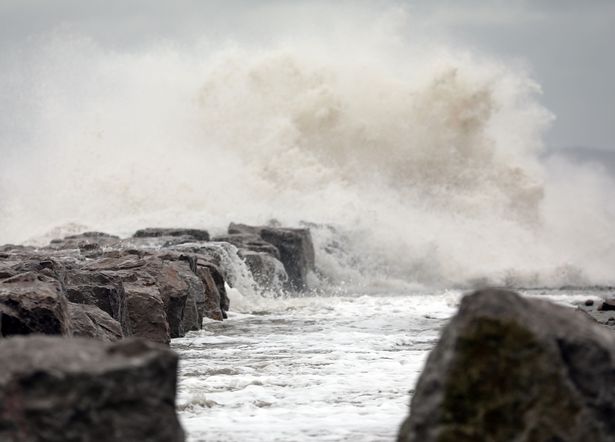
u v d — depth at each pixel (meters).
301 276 114.38
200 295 71.38
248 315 81.94
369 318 77.88
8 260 53.50
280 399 37.16
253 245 108.12
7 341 19.02
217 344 59.34
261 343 59.34
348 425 31.31
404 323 73.25
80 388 18.20
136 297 57.38
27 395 18.06
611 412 18.94
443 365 19.16
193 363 48.78
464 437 18.81
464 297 19.86
